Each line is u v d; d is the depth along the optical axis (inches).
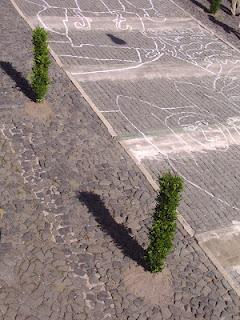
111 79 597.0
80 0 797.9
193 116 556.7
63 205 400.5
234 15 860.6
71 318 317.1
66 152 458.3
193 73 649.0
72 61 619.5
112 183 433.7
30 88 536.7
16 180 416.2
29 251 355.9
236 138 534.9
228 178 473.7
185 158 488.7
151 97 575.8
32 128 479.5
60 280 339.6
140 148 488.7
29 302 321.7
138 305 333.1
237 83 645.9
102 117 518.9
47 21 710.5
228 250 394.9
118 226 390.6
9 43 622.5
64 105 524.4
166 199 325.4
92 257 360.8
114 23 745.6
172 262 369.7
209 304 343.9
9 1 745.6
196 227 408.8
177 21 794.8
